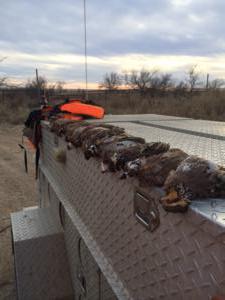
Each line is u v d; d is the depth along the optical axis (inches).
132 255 55.7
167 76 1250.6
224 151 69.1
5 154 484.1
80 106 160.1
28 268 111.3
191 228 38.3
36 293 110.3
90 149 70.2
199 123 151.9
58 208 120.3
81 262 90.4
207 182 38.2
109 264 66.1
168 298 44.7
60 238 113.7
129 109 830.5
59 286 109.7
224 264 33.3
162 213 44.5
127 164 52.2
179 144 79.6
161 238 45.4
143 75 1286.9
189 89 1103.0
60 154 106.6
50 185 135.0
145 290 51.5
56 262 111.0
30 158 454.9
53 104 174.2
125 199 57.6
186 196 37.9
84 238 78.9
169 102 783.7
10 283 161.9
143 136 95.0
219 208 36.2
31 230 120.6
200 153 66.7
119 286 59.5
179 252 41.2
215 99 641.0
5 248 197.6
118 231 61.7
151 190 46.8
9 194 308.7
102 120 153.8
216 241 34.0
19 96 1071.6
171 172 42.9
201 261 37.0
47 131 144.7
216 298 34.1
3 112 872.3
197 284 37.9
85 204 84.4
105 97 976.9
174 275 42.8
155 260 47.6
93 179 75.9
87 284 85.0
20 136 662.5
